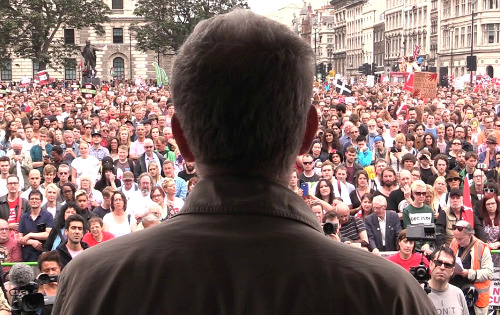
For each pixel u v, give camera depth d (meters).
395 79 56.44
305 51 2.14
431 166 15.55
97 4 78.44
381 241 11.07
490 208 11.42
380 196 11.18
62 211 10.55
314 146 17.06
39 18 75.06
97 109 29.59
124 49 103.94
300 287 1.99
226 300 2.00
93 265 2.08
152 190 12.20
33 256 10.88
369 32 141.62
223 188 2.13
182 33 80.06
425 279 5.73
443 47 112.12
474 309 9.06
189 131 2.13
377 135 19.86
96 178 15.66
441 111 25.66
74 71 102.31
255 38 2.09
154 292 2.02
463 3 105.56
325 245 2.05
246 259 2.02
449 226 11.21
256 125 2.08
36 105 32.91
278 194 2.13
